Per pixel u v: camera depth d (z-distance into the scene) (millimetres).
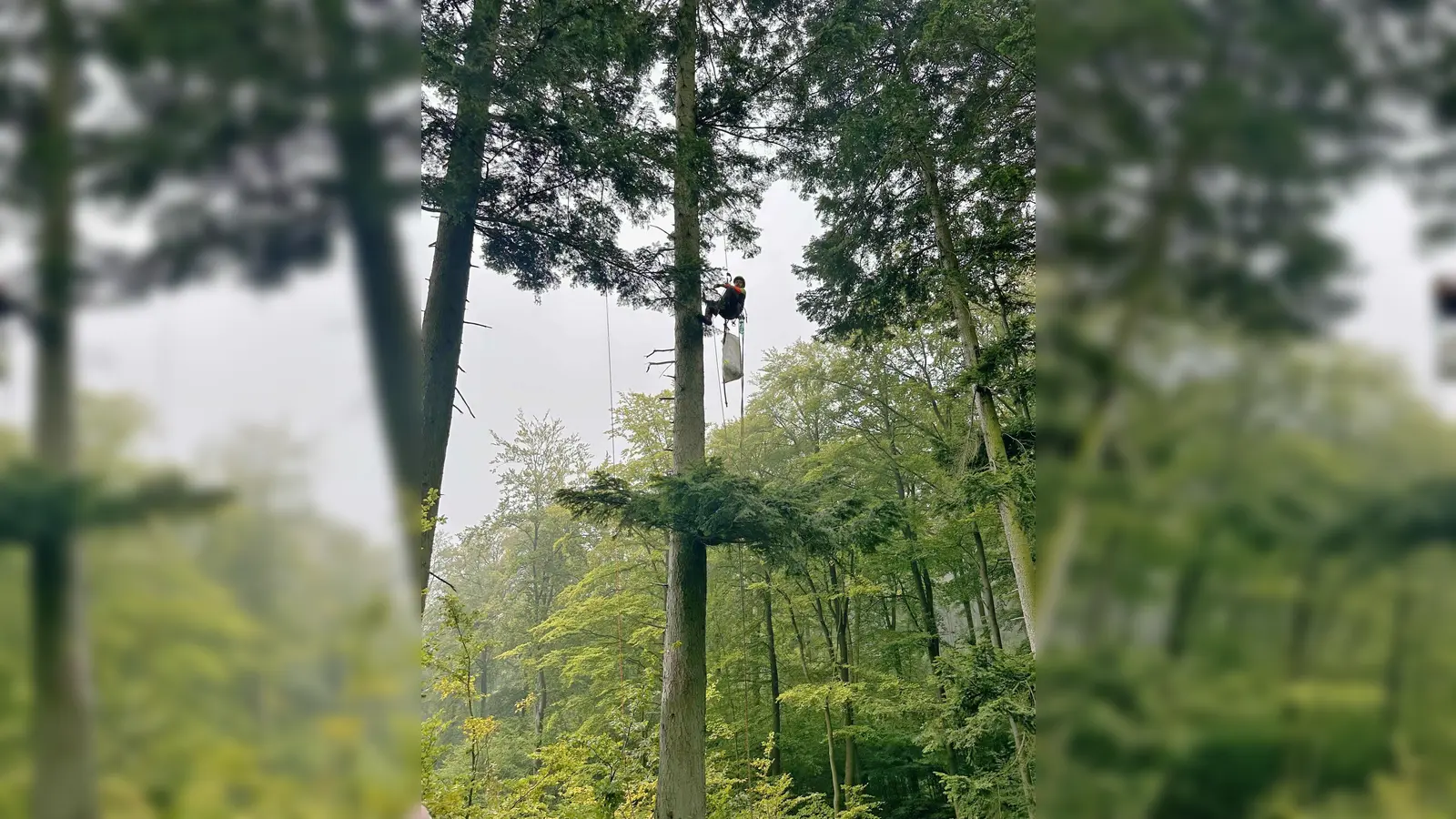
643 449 11969
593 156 5523
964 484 6762
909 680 12164
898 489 13555
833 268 9500
